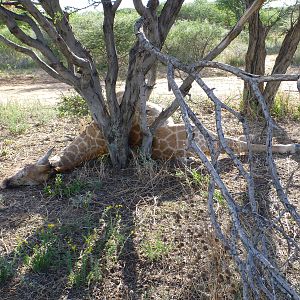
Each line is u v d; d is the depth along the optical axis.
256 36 7.67
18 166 6.10
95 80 5.48
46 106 9.38
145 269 3.96
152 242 4.27
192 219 4.58
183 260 4.02
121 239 4.25
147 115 5.95
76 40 5.44
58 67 5.20
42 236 4.31
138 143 5.93
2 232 4.57
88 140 5.83
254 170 5.63
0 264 3.97
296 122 7.71
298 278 3.72
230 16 21.20
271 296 2.21
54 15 5.17
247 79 2.57
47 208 4.98
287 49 7.38
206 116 8.02
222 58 16.11
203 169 5.57
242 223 3.85
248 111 7.63
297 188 5.18
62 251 4.21
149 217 4.70
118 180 5.47
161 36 5.37
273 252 3.93
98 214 4.81
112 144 5.64
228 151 2.33
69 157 5.80
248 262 2.13
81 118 8.16
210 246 3.78
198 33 16.42
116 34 14.46
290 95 9.35
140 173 5.39
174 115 7.57
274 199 4.92
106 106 5.68
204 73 14.35
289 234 4.30
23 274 3.95
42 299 3.69
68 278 3.88
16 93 11.91
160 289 3.74
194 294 3.64
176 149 5.80
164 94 10.23
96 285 3.80
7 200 5.19
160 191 5.20
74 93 9.71
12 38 17.73
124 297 3.68
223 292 3.48
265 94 7.51
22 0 4.48
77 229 4.54
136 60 5.27
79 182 5.35
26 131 7.59
